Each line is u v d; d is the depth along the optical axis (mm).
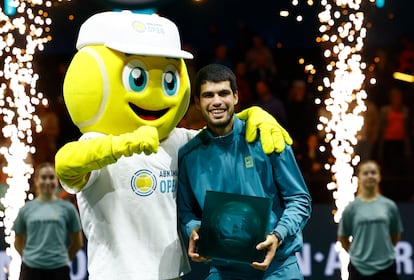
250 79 10617
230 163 4938
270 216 4875
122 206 4918
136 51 4812
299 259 8492
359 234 7754
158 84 4910
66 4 10852
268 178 4938
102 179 4914
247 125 4977
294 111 10445
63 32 10898
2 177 8734
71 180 4754
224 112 4848
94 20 4996
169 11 11164
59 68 10789
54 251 7695
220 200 4789
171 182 5031
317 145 10164
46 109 10414
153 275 4914
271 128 4910
